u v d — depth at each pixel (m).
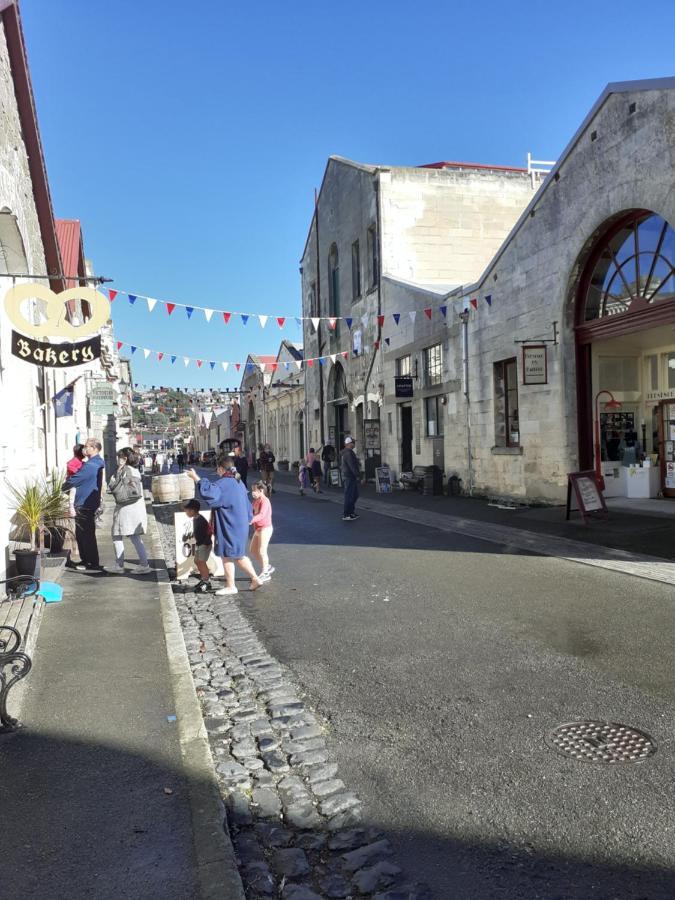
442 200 25.38
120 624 6.55
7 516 7.93
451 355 19.17
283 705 4.76
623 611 6.72
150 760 3.78
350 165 27.94
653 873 2.85
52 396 13.34
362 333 27.02
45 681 5.00
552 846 3.05
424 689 4.92
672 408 14.06
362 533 12.71
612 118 12.26
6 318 7.79
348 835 3.21
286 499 21.33
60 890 2.70
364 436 25.52
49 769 3.68
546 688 4.84
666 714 4.34
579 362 14.01
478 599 7.41
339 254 29.77
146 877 2.78
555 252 14.15
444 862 2.98
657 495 14.25
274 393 46.22
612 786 3.52
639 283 12.40
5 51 8.79
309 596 7.89
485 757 3.88
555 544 10.45
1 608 6.35
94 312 7.06
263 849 3.13
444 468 19.94
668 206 11.09
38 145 10.10
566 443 14.09
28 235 10.09
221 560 8.82
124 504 9.28
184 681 4.98
